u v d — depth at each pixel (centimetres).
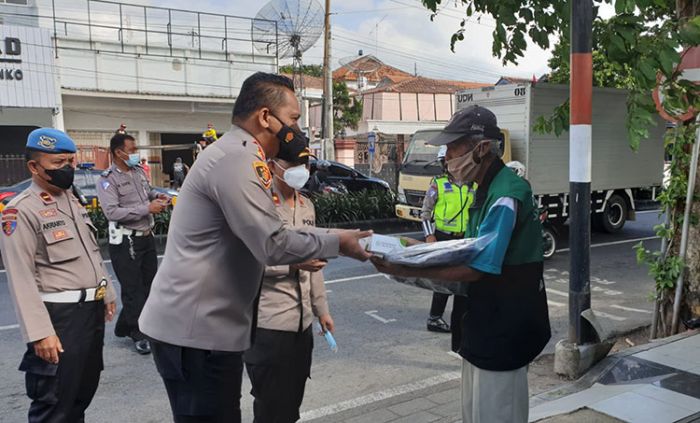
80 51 1920
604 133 1085
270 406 299
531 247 232
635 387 407
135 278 535
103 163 1916
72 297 314
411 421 390
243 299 220
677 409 370
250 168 203
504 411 238
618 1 367
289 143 229
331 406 418
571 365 445
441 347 549
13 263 294
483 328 235
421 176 1055
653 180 1184
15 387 462
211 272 211
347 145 2662
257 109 219
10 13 1941
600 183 1098
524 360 235
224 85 2180
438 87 4259
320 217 1327
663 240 529
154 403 434
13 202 304
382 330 601
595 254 1011
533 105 952
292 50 2123
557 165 997
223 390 220
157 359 219
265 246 200
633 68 385
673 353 459
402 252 222
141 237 540
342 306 690
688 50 438
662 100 432
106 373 491
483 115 236
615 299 724
